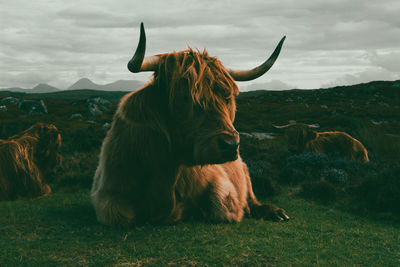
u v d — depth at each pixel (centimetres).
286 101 6794
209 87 358
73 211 509
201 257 323
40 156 668
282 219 517
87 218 467
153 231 403
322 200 694
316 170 911
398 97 7119
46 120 3431
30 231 405
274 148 1426
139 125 370
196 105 361
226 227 431
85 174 784
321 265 315
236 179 536
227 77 378
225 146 342
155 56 396
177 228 415
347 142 1150
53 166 689
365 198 684
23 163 633
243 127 2783
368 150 1495
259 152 1248
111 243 361
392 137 1565
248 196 585
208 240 371
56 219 459
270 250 345
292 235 415
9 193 621
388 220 561
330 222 520
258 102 6831
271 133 2517
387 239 422
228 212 458
